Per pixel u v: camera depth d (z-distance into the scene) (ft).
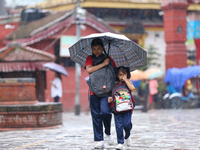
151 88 179.22
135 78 179.63
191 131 81.25
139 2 268.21
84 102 195.62
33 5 286.87
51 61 143.95
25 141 71.00
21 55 143.02
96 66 58.49
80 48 61.21
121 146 57.36
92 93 59.88
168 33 211.20
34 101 96.27
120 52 62.39
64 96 194.70
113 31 213.46
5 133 85.46
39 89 155.53
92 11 264.52
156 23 279.28
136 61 62.13
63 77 196.03
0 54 142.20
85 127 99.76
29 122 92.48
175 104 179.63
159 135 75.61
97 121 59.82
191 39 271.90
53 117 97.19
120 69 58.44
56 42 197.88
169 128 88.33
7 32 226.58
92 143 66.49
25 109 92.43
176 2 208.13
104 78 58.13
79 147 62.13
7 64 142.41
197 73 183.11
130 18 274.98
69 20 197.47
